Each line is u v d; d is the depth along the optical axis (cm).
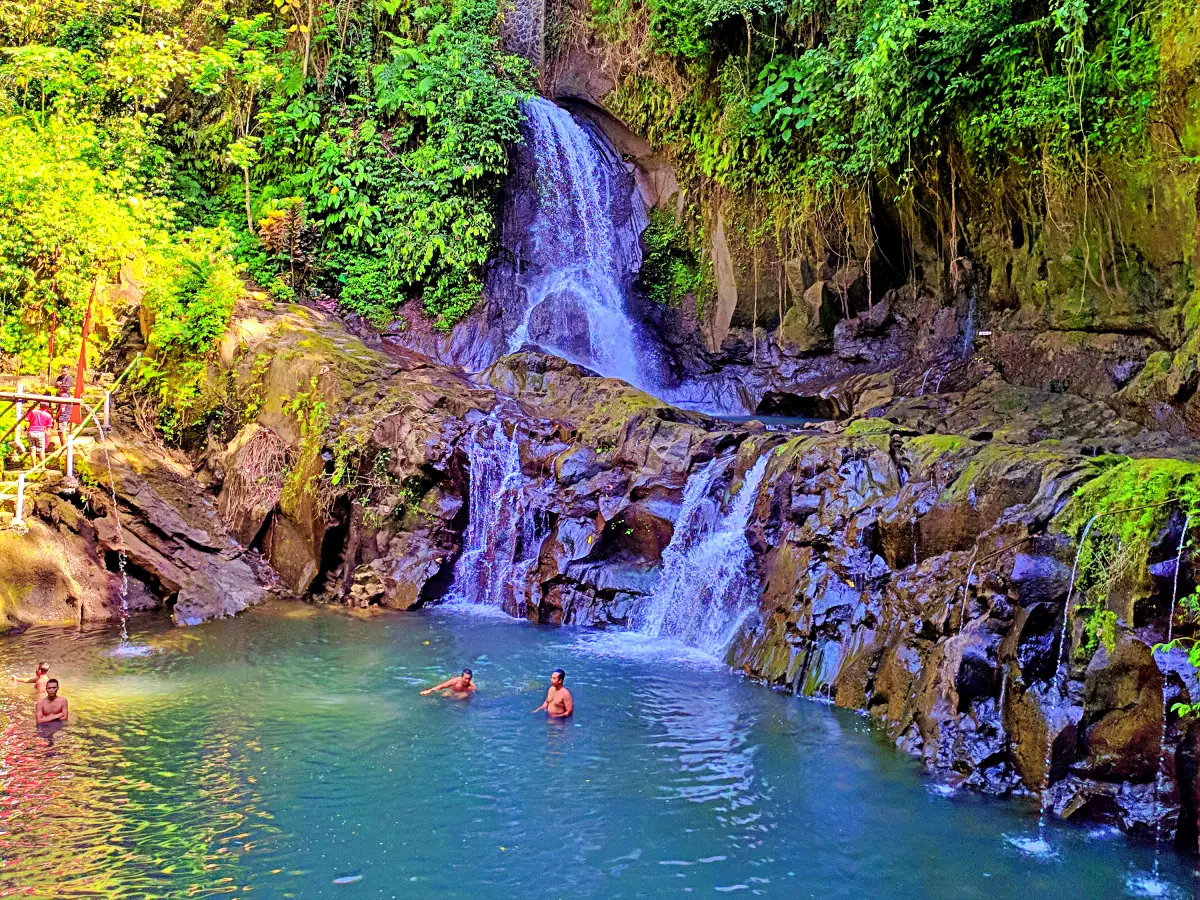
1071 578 825
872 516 1088
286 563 1530
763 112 1825
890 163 1576
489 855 723
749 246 1923
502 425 1555
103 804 795
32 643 1238
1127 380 1297
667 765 885
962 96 1433
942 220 1633
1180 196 1205
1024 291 1482
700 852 729
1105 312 1342
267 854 719
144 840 736
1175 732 722
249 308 1784
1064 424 1274
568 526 1408
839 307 1836
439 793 827
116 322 1697
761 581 1209
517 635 1312
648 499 1384
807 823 773
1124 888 670
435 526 1505
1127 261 1302
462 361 1922
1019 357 1465
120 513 1415
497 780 853
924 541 1027
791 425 1700
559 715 1009
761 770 873
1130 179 1255
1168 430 1184
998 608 873
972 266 1608
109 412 1463
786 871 702
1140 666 745
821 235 1809
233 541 1533
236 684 1098
